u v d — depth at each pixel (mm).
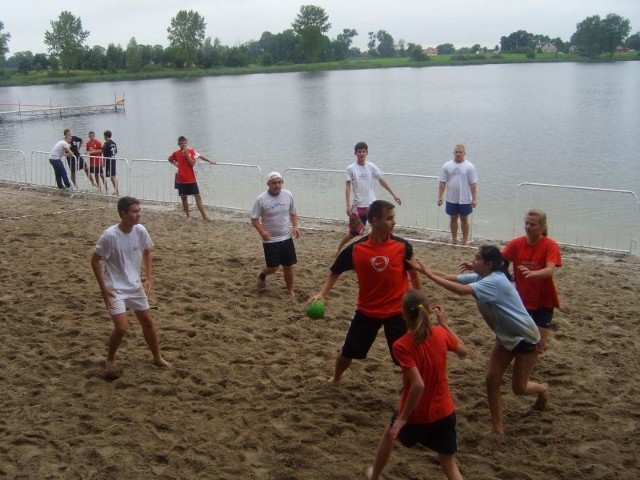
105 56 128875
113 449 5094
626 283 9406
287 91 73438
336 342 7195
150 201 16188
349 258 5703
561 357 6812
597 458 5023
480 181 19750
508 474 4809
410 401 4203
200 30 133375
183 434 5301
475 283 5133
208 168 21250
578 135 30766
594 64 138250
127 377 6285
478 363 6691
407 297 4309
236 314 8016
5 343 7039
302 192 16922
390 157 25812
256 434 5312
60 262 9984
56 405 5762
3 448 5098
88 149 18594
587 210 14938
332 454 5070
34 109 51875
